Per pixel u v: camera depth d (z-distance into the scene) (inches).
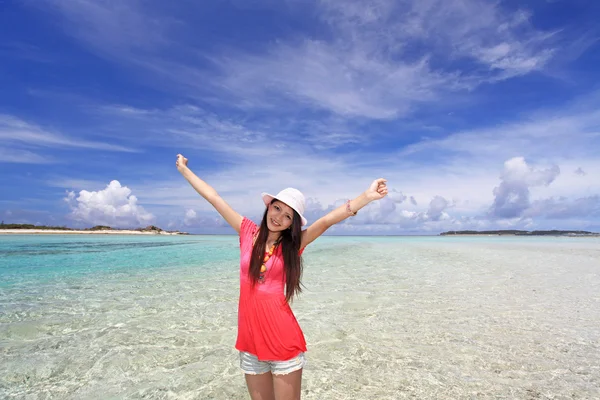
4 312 251.1
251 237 101.6
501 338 202.5
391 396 137.1
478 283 382.9
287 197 93.8
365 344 194.1
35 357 173.5
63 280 387.2
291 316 96.0
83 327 219.1
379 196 96.3
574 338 202.2
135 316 243.4
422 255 753.6
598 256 709.3
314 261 627.2
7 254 692.1
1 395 137.9
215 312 254.4
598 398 135.3
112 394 139.3
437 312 259.8
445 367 163.6
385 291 337.4
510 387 144.2
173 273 446.0
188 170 113.3
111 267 506.3
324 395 137.9
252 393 97.6
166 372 159.0
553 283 382.9
